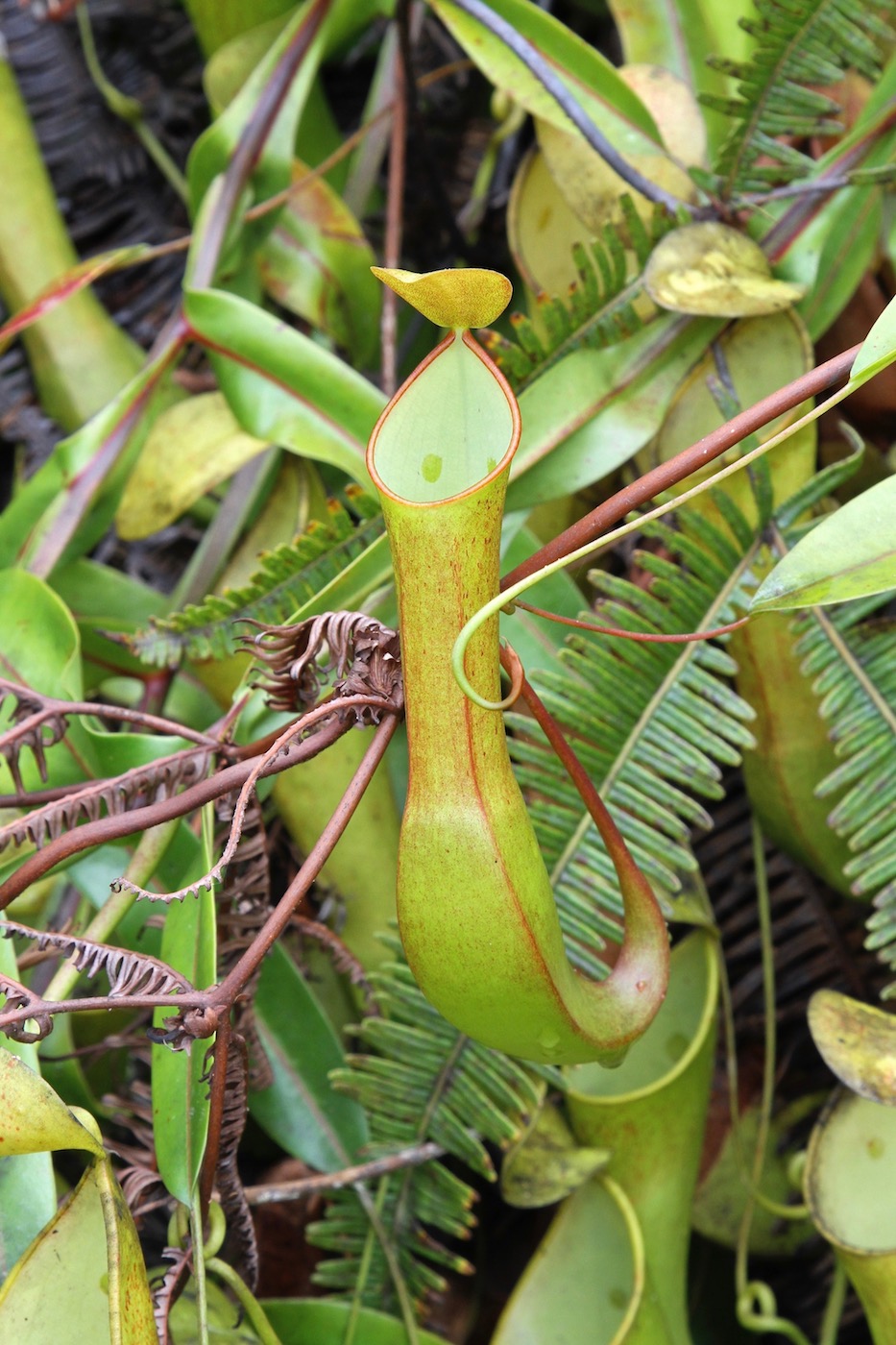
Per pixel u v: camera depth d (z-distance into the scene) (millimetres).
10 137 1146
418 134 991
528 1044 676
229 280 963
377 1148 840
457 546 649
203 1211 742
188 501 906
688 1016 856
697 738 800
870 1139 804
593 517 694
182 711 944
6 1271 729
